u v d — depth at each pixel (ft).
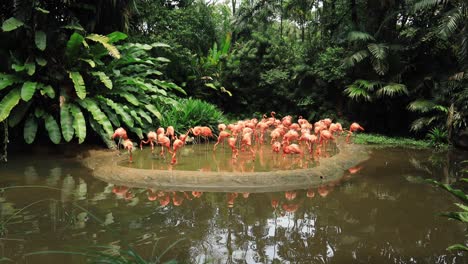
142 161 27.32
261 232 14.83
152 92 38.27
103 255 8.34
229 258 12.37
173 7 59.72
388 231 15.15
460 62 38.34
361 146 35.19
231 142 26.96
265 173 22.38
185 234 14.39
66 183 21.76
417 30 42.75
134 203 18.30
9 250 12.65
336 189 21.54
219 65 56.24
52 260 11.94
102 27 39.52
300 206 18.37
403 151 34.81
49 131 28.78
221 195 20.06
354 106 48.11
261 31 61.21
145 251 12.68
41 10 29.14
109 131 29.91
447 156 32.42
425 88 43.16
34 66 29.14
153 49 47.37
